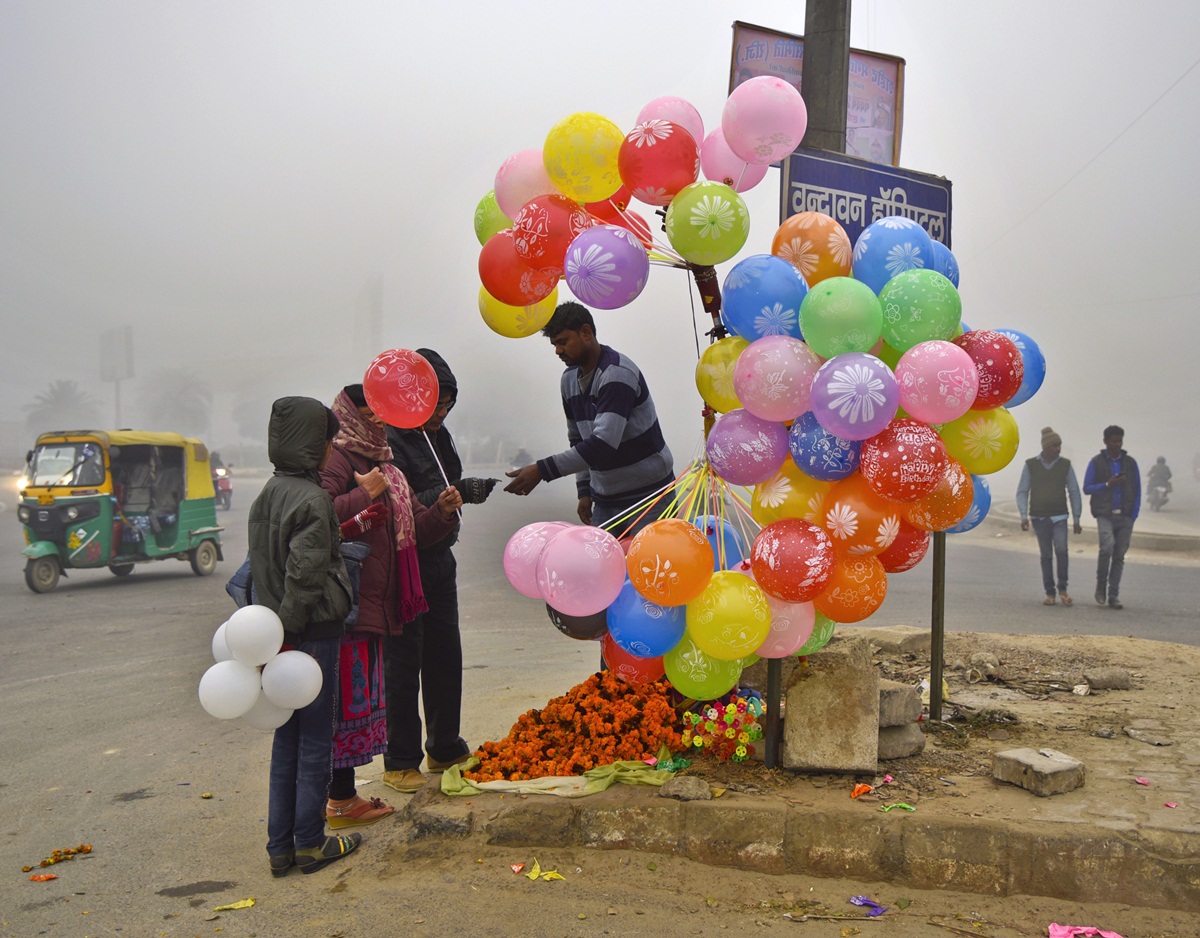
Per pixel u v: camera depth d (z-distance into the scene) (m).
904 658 6.43
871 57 5.53
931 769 3.86
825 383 3.17
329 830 3.92
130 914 3.17
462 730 5.31
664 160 3.38
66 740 5.48
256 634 3.25
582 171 3.54
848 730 3.73
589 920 3.01
